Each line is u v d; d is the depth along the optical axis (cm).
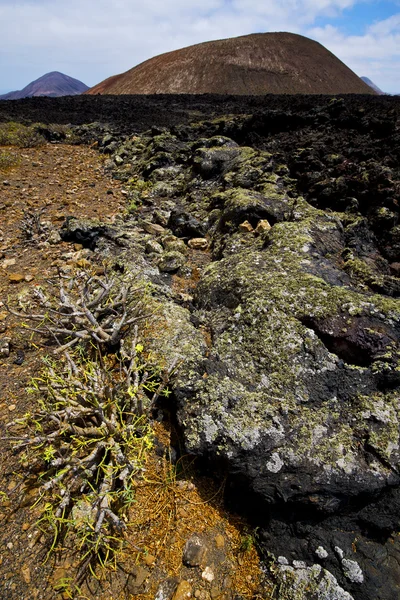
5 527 227
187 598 208
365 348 282
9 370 322
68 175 842
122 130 1174
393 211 517
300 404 262
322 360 279
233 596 214
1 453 263
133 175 838
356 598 211
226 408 258
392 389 264
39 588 206
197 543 229
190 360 294
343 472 230
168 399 291
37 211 644
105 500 216
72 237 525
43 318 317
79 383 255
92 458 235
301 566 222
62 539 224
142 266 440
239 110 1374
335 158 657
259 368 284
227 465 240
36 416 269
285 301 317
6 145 1030
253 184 627
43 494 234
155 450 271
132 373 292
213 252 506
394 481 229
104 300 366
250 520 246
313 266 372
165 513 242
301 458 235
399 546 230
